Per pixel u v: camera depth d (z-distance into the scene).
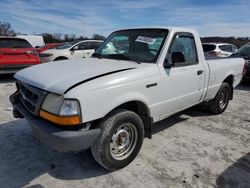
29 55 8.05
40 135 2.76
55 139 2.55
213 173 3.18
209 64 4.58
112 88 2.81
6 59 7.59
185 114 5.37
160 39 3.65
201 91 4.45
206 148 3.83
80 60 3.70
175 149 3.75
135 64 3.39
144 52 3.65
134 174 3.08
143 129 3.31
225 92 5.45
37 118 2.80
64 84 2.66
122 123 3.01
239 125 4.87
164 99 3.58
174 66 3.71
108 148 2.91
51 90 2.64
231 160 3.51
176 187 2.87
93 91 2.65
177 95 3.83
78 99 2.55
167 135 4.23
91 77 2.81
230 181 3.03
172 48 3.66
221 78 5.04
